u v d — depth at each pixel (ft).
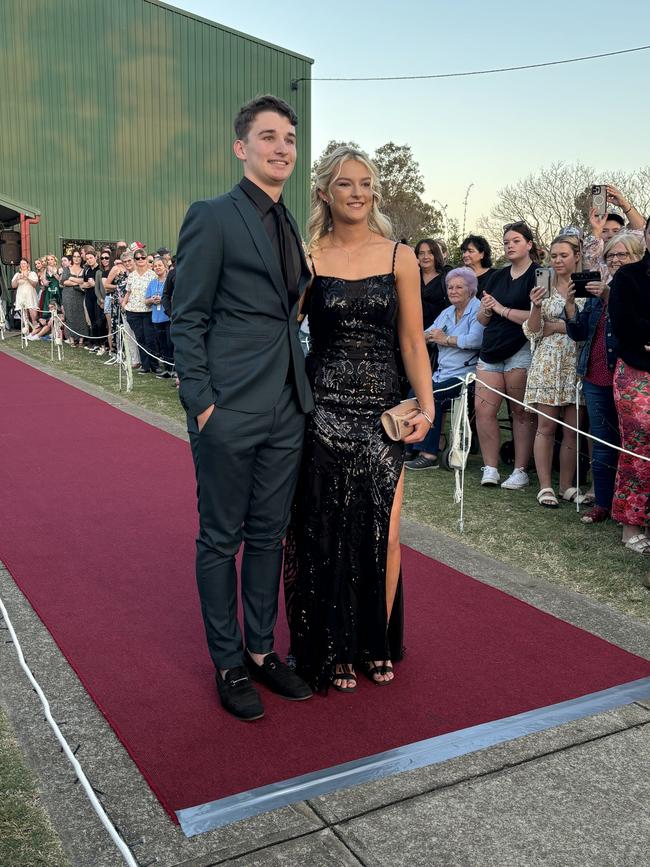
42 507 17.28
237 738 8.89
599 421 16.58
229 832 7.38
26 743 8.77
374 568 9.81
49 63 68.23
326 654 9.80
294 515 9.96
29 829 7.43
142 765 8.34
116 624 11.68
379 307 9.59
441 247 23.70
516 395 19.21
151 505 17.53
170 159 73.51
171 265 38.99
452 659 10.84
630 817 7.68
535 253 19.76
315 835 7.36
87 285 46.06
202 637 11.34
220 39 73.36
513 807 7.79
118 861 7.06
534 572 14.17
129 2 70.13
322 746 8.75
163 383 35.35
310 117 77.25
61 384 34.37
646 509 15.01
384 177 155.43
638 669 10.62
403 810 7.72
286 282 9.26
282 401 9.34
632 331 14.15
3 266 62.13
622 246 15.29
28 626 11.58
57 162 69.46
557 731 9.09
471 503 18.31
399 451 9.87
